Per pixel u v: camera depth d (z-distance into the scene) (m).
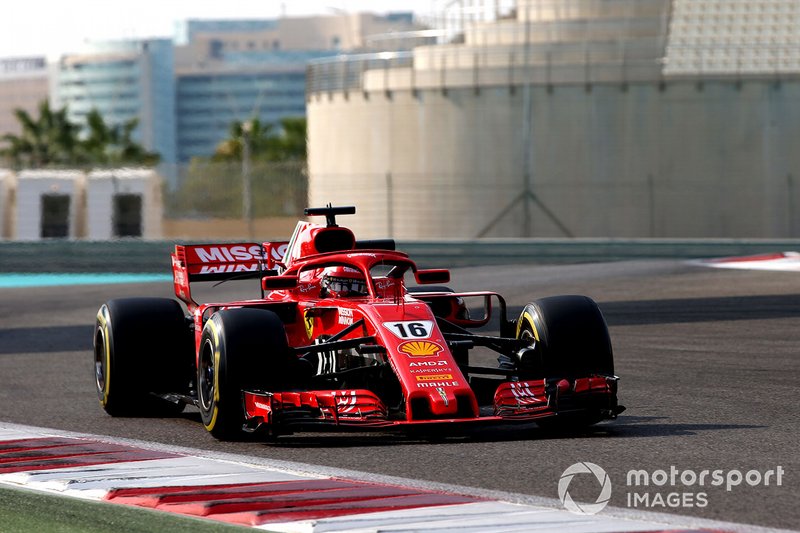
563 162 127.94
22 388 35.59
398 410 24.25
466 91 130.38
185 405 31.59
